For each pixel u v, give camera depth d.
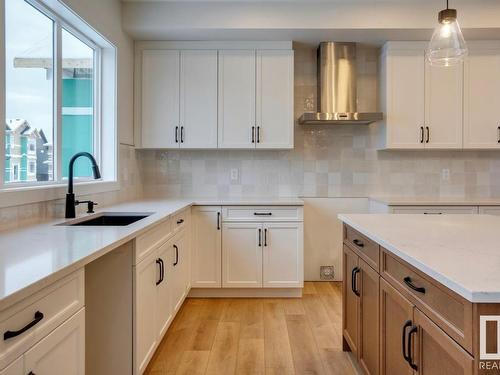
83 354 1.26
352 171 3.85
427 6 3.18
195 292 3.36
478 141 3.50
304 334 2.59
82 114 2.88
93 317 1.77
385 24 3.19
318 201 3.84
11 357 0.88
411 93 3.50
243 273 3.28
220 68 3.49
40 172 2.24
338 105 3.55
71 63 2.68
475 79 3.50
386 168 3.85
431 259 1.19
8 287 0.89
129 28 3.21
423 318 1.20
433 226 1.84
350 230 2.15
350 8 3.20
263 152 3.85
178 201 3.33
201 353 2.32
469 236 1.58
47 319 1.04
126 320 1.76
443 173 3.85
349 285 2.19
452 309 1.02
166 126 3.51
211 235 3.28
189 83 3.50
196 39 3.47
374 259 1.71
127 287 1.76
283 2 3.20
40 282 0.96
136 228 1.77
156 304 2.13
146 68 3.50
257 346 2.41
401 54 3.50
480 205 3.29
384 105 3.56
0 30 1.76
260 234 3.27
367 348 1.85
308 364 2.19
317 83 3.70
